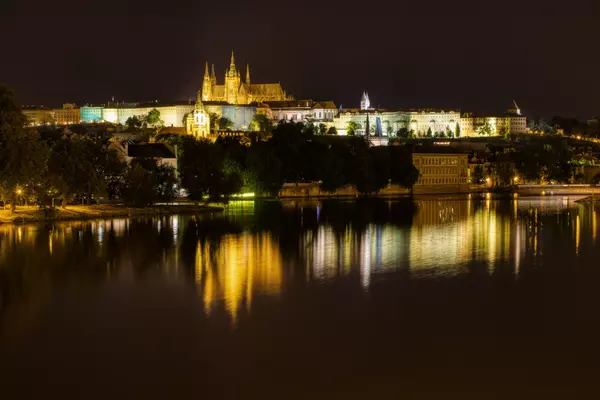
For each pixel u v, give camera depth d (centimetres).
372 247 18925
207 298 13000
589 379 9425
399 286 14062
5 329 11175
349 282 14388
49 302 12638
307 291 13588
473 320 11812
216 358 10062
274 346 10512
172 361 9925
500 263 16525
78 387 9131
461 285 14212
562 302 12900
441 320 11781
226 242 19538
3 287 13700
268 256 17288
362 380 9388
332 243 19625
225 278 14650
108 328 11244
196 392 9031
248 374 9538
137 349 10356
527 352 10331
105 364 9831
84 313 12019
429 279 14712
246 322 11594
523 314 12144
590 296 13350
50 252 17300
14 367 9719
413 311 12294
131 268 15550
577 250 18488
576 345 10619
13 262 16025
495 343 10700
